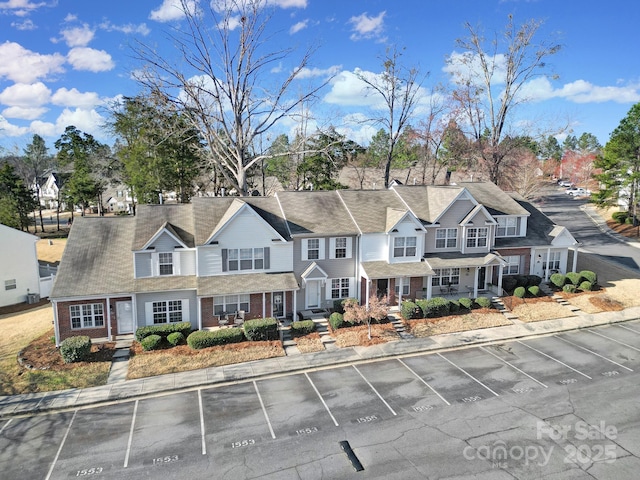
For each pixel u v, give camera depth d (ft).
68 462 56.65
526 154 211.20
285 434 62.34
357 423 64.90
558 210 256.11
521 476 53.06
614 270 142.20
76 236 100.58
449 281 119.24
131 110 174.60
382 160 259.19
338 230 107.76
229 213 103.30
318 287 108.06
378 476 53.21
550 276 128.26
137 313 94.32
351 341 93.71
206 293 94.27
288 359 86.28
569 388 74.74
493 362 85.61
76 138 274.57
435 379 78.74
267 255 102.63
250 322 93.20
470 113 179.63
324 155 185.06
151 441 61.05
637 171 194.08
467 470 54.19
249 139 147.43
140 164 176.04
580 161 373.40
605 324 105.50
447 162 197.47
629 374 79.66
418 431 62.64
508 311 110.52
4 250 120.16
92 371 80.43
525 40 166.71
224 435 62.28
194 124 141.08
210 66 135.44
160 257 96.78
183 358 85.20
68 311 90.38
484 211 117.29
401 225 109.40
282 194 115.75
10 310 118.42
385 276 106.11
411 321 103.09
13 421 66.49
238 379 79.10
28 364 81.97
